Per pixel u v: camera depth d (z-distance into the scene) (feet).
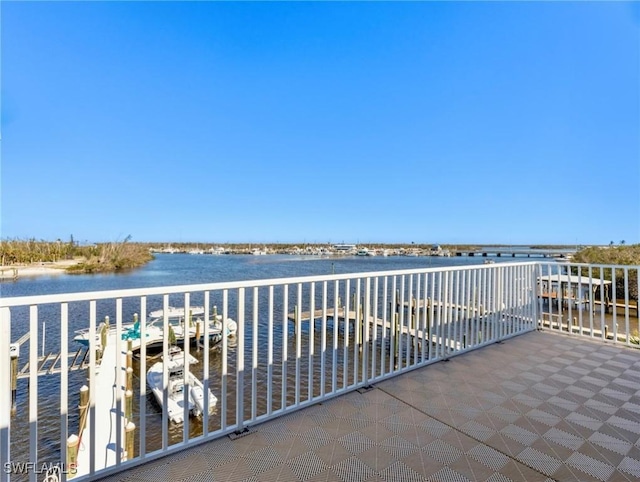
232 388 27.86
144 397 5.90
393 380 9.41
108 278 103.40
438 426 7.02
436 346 11.00
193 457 5.97
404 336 25.12
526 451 6.15
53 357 38.40
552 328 14.96
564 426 7.02
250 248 303.27
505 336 13.38
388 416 7.44
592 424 7.09
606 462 5.82
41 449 21.57
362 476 5.46
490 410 7.70
